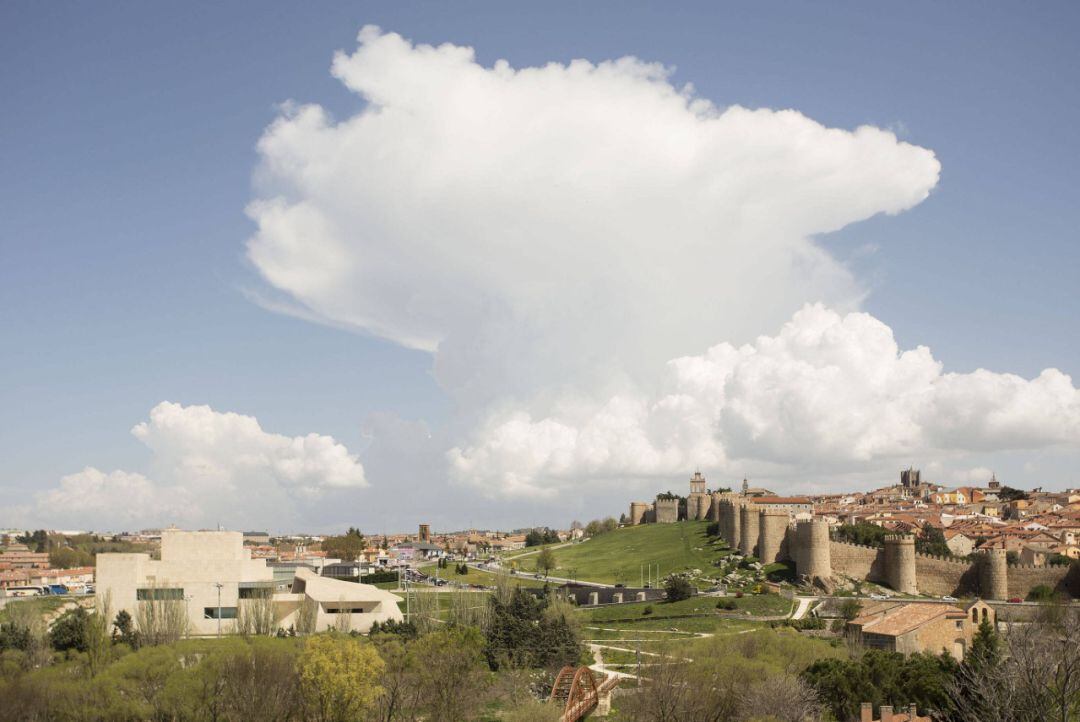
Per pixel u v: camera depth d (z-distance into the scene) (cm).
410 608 19838
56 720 11406
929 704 10438
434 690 12769
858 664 11356
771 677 10988
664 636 17538
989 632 11869
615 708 12862
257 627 16975
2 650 15062
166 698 11738
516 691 13200
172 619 16212
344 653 12225
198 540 19188
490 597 18688
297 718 12044
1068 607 17275
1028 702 8438
